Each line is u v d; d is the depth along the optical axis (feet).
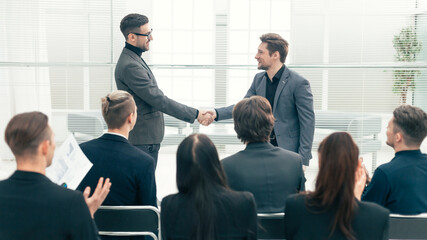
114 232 6.01
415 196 5.91
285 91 9.48
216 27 12.35
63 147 6.02
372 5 11.75
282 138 9.57
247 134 6.13
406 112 5.98
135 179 6.16
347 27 11.96
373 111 11.94
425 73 11.68
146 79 9.37
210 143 4.76
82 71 12.42
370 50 11.93
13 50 12.85
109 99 6.28
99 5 12.24
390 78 11.81
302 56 12.21
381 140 12.03
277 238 5.76
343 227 4.44
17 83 13.39
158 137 9.86
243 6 12.25
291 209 4.78
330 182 4.47
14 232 4.14
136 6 12.29
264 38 9.53
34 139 4.19
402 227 5.61
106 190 5.20
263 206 5.88
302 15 12.06
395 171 5.91
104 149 6.16
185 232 4.57
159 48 12.46
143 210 5.93
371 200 6.13
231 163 5.94
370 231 4.49
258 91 10.05
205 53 12.46
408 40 11.73
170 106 9.67
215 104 12.24
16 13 12.50
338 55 12.10
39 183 4.24
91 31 12.39
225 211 4.58
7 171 13.70
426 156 6.03
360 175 5.71
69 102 12.55
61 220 4.17
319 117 12.06
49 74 12.44
